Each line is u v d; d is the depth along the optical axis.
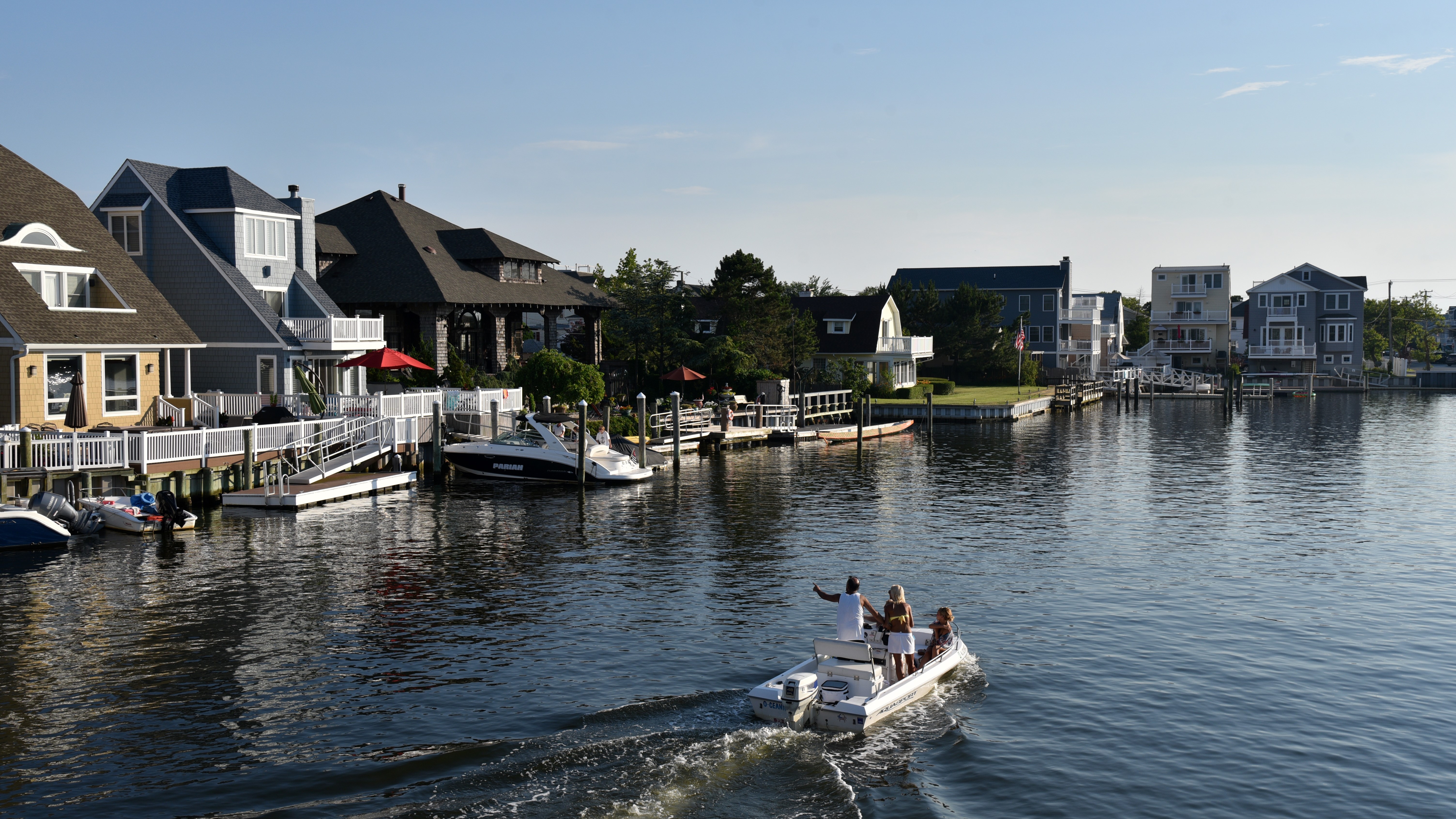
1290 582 25.75
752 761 14.77
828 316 84.31
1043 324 116.75
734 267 73.62
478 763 14.52
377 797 13.52
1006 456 54.16
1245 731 16.20
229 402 41.44
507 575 25.78
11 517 26.89
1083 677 18.55
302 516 33.31
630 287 85.62
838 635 18.22
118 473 30.34
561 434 44.06
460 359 55.22
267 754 14.80
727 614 22.38
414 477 40.72
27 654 19.11
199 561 26.62
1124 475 46.50
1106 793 14.13
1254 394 104.75
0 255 35.38
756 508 36.75
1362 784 14.45
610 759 14.67
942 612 19.03
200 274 45.50
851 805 13.60
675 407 48.16
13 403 33.97
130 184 46.25
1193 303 120.69
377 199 64.06
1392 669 19.12
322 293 51.28
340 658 19.05
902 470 48.09
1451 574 26.58
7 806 13.23
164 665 18.58
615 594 24.03
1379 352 140.88
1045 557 28.61
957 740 15.71
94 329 36.16
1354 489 42.41
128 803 13.34
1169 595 24.39
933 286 104.19
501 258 62.03
